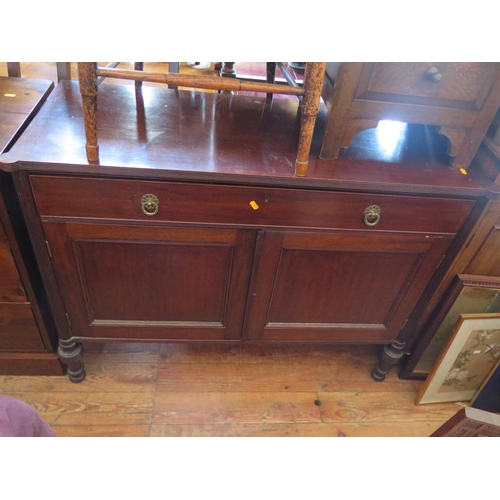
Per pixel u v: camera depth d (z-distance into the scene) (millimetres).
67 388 1277
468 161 1018
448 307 1195
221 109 1155
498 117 1029
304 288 1147
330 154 979
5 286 1065
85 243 992
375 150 1055
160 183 894
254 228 991
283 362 1432
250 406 1293
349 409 1321
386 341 1318
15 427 683
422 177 969
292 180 899
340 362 1457
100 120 1007
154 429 1204
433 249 1088
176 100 1167
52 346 1243
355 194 953
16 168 827
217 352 1435
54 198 895
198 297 1146
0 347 1221
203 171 873
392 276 1144
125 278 1079
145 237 988
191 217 956
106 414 1225
